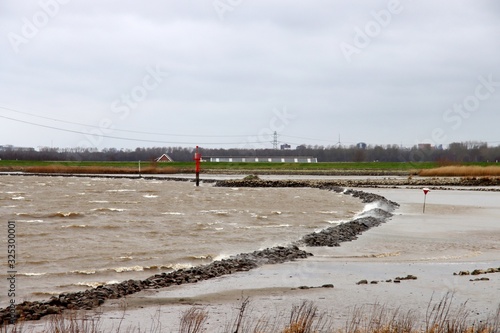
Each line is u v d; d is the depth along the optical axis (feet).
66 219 143.74
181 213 162.40
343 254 91.40
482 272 74.02
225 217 152.25
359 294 61.16
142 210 171.12
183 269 77.46
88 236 112.27
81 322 50.72
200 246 101.35
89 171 510.17
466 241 105.60
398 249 96.48
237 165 563.48
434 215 153.58
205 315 52.01
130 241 106.42
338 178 401.70
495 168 408.67
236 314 53.42
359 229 120.67
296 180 358.84
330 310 54.39
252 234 118.42
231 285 67.05
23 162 565.53
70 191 264.72
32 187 291.99
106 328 48.62
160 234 116.37
